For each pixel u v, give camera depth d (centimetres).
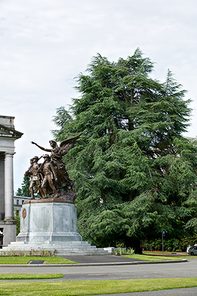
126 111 6512
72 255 3775
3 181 8538
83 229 6084
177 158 6144
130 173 5969
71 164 6469
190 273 2689
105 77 6706
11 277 2328
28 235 4175
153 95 6738
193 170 6222
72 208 4297
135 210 5847
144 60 6812
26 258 3450
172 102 6594
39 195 4594
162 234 6419
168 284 2067
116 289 1888
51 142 4338
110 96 6456
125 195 6494
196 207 6106
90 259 3503
